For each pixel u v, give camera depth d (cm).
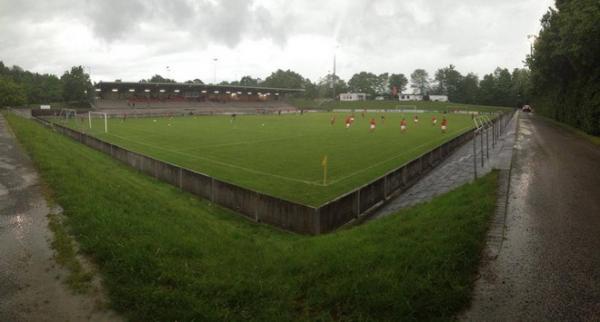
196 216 1039
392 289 535
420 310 498
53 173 1185
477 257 658
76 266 597
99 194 975
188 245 681
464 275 588
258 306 514
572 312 504
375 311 499
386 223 911
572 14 2923
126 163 2130
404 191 1512
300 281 593
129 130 4341
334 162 2211
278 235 1048
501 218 882
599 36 2520
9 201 915
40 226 756
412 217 939
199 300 501
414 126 4975
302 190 1552
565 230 810
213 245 738
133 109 8331
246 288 547
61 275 572
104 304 504
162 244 662
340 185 1638
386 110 10856
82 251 644
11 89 8344
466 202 1013
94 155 2394
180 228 819
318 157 2391
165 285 537
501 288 566
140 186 1435
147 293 505
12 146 1862
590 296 543
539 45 3988
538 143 2494
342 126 4969
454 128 4656
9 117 4462
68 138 3409
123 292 512
